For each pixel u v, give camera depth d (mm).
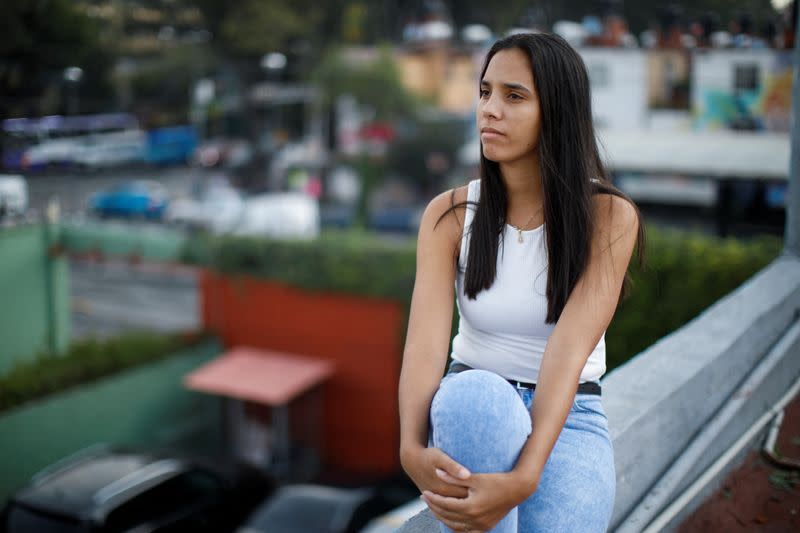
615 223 1542
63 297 14641
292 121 38969
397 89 31469
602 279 1514
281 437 13484
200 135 36312
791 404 3041
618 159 17234
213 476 8125
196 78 35656
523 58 1506
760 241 9547
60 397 11883
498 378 1388
